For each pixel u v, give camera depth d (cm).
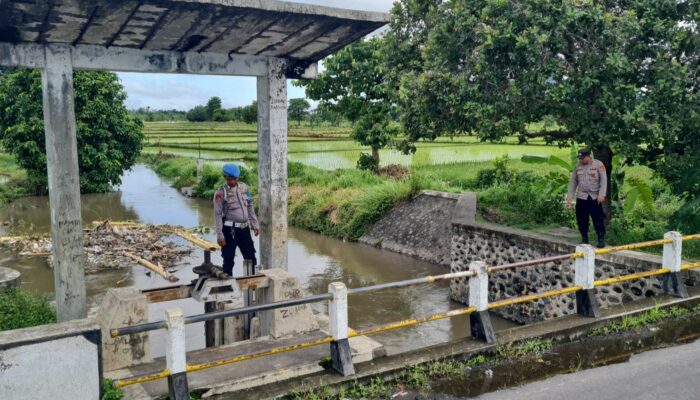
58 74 565
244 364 547
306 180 2497
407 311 1187
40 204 2641
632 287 905
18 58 546
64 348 404
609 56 939
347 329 538
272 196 711
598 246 975
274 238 717
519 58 1019
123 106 2922
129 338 548
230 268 710
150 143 5578
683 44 1001
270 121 698
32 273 1393
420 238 1705
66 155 568
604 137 973
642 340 646
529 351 611
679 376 553
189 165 3506
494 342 606
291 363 549
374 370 537
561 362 587
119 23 520
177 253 1593
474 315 618
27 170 2797
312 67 715
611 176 1266
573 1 990
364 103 2495
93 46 590
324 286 1380
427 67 1220
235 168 702
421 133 1235
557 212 1315
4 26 504
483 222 1312
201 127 8894
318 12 534
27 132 2614
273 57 691
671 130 955
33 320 741
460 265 1301
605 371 566
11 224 2122
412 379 541
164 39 589
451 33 1121
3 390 383
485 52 1049
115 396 452
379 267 1559
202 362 552
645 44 988
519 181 1678
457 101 1103
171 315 456
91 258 1498
